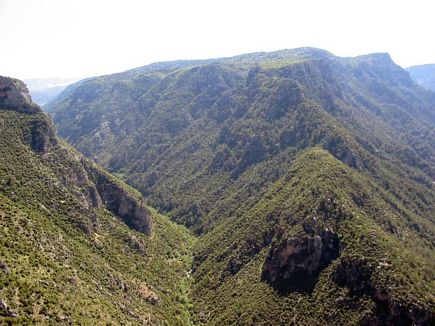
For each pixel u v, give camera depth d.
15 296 93.00
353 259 138.62
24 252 113.31
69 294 110.69
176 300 171.12
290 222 168.50
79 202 168.75
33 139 175.88
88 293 121.50
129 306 137.75
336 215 161.00
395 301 120.50
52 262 119.81
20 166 158.88
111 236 178.88
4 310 87.06
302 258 153.12
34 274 106.06
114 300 132.62
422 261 149.25
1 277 95.69
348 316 127.69
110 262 158.38
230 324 149.25
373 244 141.50
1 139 164.25
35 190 154.25
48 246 128.25
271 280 159.00
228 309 158.50
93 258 147.38
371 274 131.25
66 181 173.12
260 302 151.12
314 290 142.38
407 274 129.25
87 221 165.00
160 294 165.00
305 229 158.12
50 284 107.19
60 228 149.62
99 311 113.88
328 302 135.50
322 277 144.62
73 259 135.75
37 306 94.31
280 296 148.88
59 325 92.88
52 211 153.50
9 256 106.25
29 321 88.06
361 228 150.38
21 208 139.00
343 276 139.25
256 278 168.00
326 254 151.25
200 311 165.62
